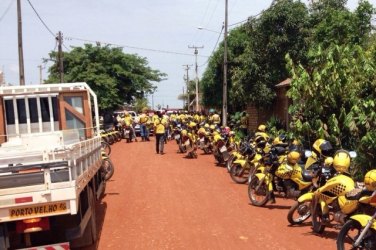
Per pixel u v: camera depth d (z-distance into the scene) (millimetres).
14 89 9102
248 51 24953
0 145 7309
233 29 34094
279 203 9828
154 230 7789
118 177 14156
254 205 9617
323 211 6996
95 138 9062
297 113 11969
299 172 8539
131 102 46281
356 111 10391
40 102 9227
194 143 19344
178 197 10625
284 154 9250
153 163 17391
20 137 7219
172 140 29656
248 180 11891
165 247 6805
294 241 6973
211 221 8312
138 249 6770
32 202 5109
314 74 11281
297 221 7949
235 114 33062
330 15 21641
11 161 5496
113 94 39469
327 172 7523
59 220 5699
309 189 8391
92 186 7594
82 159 6320
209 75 34938
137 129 34000
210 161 17781
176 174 14344
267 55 24031
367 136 10086
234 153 14531
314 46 21422
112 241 7246
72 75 39938
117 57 42094
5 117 9070
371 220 5488
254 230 7652
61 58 33375
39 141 6809
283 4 23266
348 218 6383
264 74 24203
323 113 11648
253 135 14055
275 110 25531
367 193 5859
